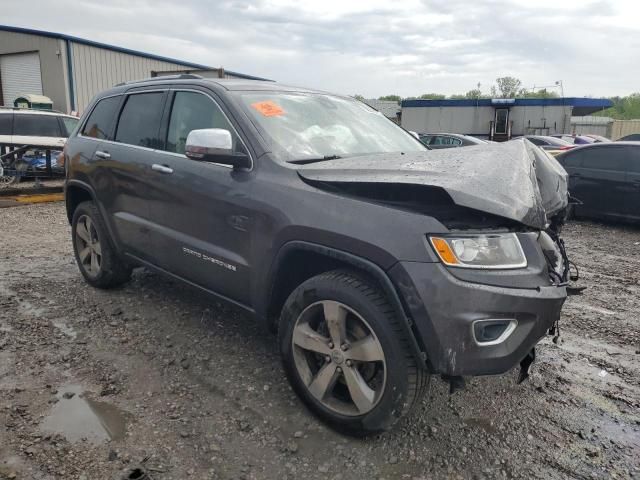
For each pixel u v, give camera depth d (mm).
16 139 11719
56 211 9203
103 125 4648
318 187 2836
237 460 2580
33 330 3930
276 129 3342
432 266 2381
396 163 2928
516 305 2412
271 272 2996
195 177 3469
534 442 2834
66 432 2721
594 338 4277
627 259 7137
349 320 2732
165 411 2955
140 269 5438
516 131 28781
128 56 24625
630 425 3031
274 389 3221
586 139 23141
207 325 4109
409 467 2588
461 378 2514
